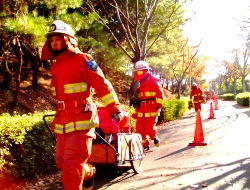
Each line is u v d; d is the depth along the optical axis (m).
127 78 26.08
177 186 5.35
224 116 20.25
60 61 4.11
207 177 5.79
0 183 5.39
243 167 6.36
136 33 18.17
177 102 21.86
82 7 17.77
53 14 11.80
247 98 33.38
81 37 15.03
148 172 6.56
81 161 3.88
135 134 6.75
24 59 23.38
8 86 16.92
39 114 7.59
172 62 36.53
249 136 10.71
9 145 5.65
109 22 20.98
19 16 9.97
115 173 6.57
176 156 8.05
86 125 3.94
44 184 5.90
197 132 9.41
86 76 4.02
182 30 28.92
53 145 6.73
